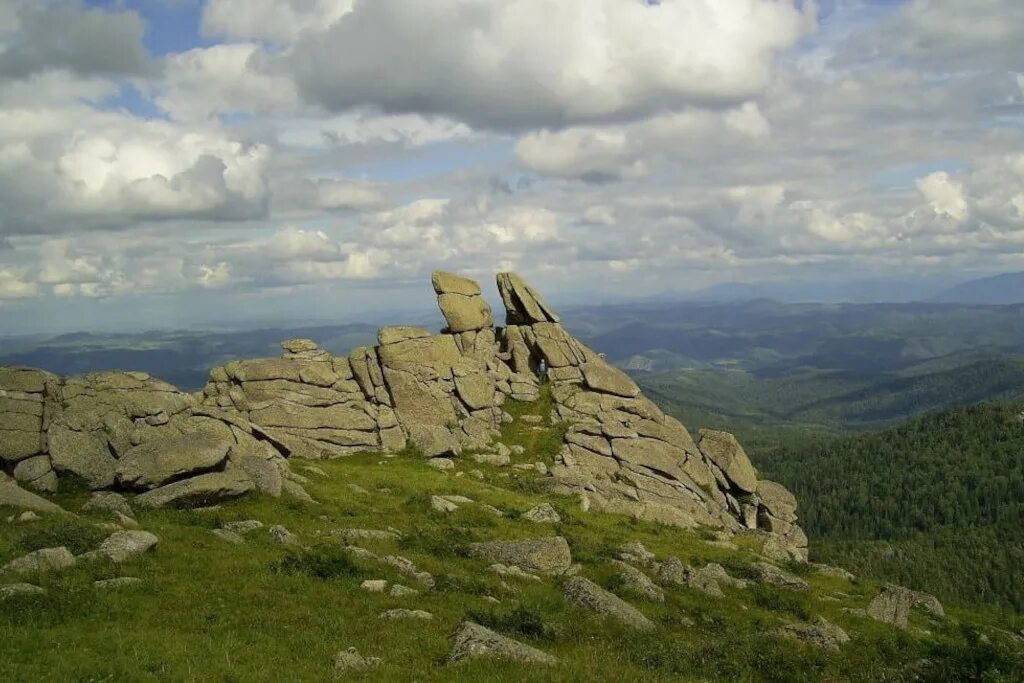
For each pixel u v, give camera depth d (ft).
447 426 263.70
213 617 78.28
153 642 68.49
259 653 69.56
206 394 239.91
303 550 111.04
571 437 263.70
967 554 582.35
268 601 85.81
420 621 85.20
